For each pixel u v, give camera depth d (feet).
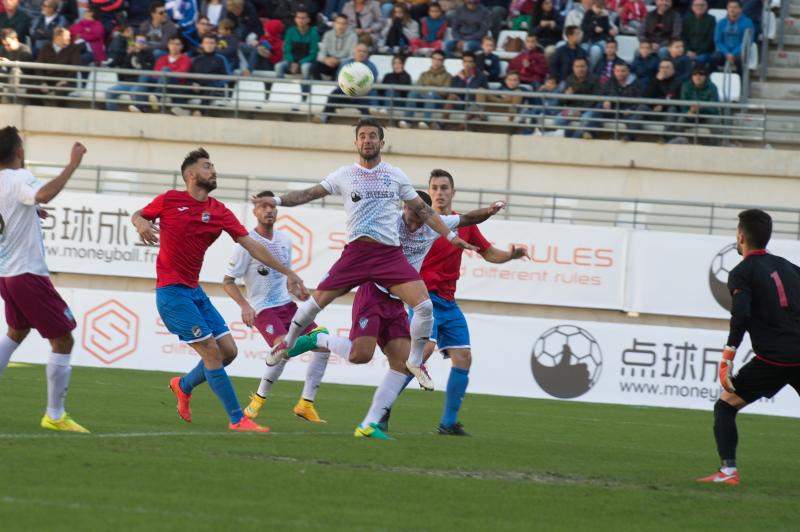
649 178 192.65
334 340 87.45
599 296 160.66
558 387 158.30
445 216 89.86
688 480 75.61
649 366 156.25
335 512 55.88
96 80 208.33
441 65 201.67
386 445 82.53
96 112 203.82
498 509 59.98
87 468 62.80
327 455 75.05
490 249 97.19
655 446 100.83
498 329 159.63
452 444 87.04
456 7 219.00
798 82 216.74
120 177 201.98
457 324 97.71
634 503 64.54
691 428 123.95
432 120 196.54
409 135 197.47
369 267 81.25
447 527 54.29
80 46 209.15
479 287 162.81
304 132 200.13
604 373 157.17
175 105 203.21
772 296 70.85
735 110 202.59
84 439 75.10
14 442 70.79
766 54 216.13
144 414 99.19
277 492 60.03
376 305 85.66
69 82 210.38
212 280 168.04
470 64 200.64
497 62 206.08
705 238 158.71
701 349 154.92
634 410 146.82
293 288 83.35
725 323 159.33
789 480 78.89
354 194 81.00
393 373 87.04
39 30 215.51
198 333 86.33
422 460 76.13
